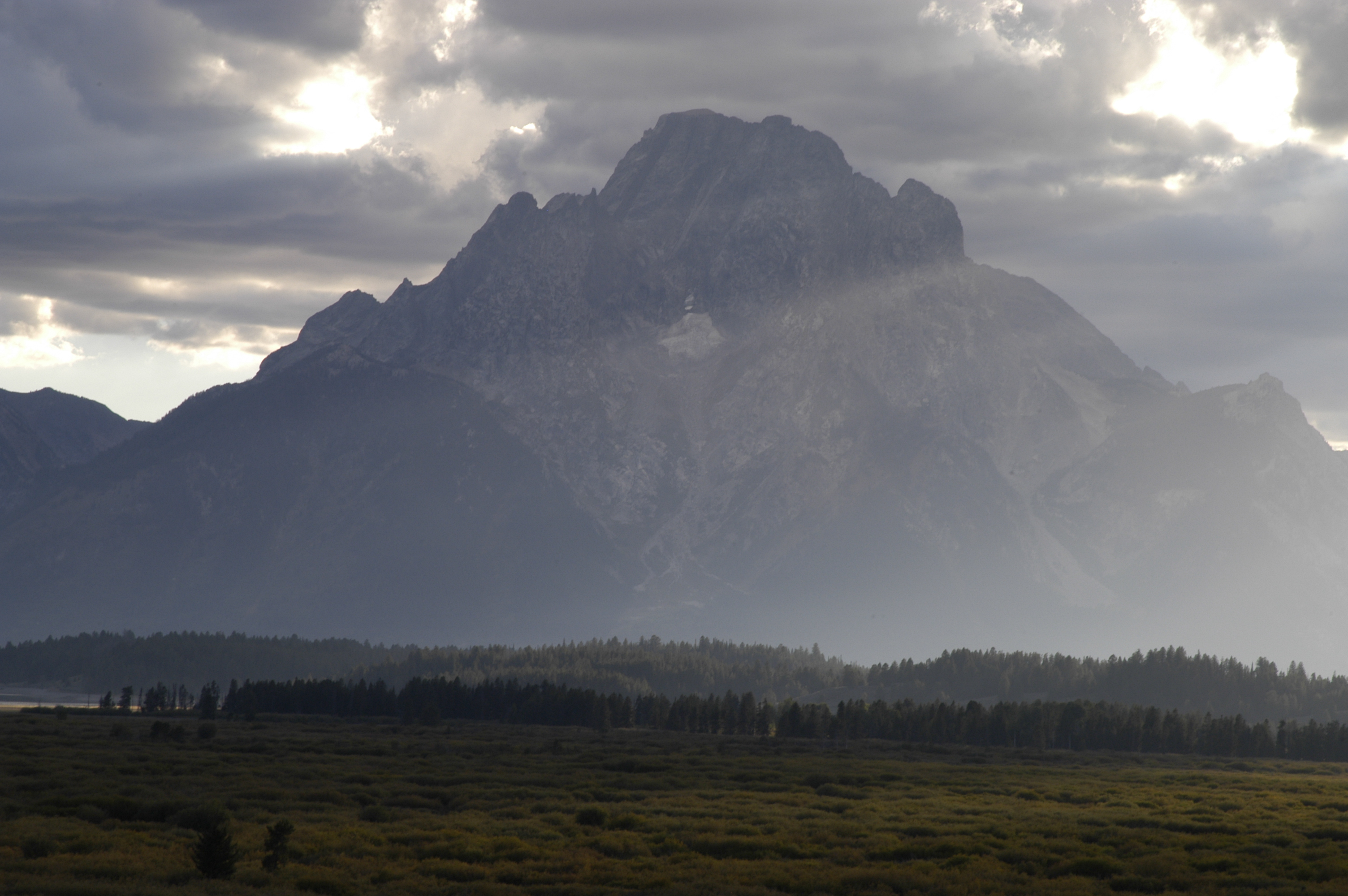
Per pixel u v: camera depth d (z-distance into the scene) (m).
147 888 186.38
